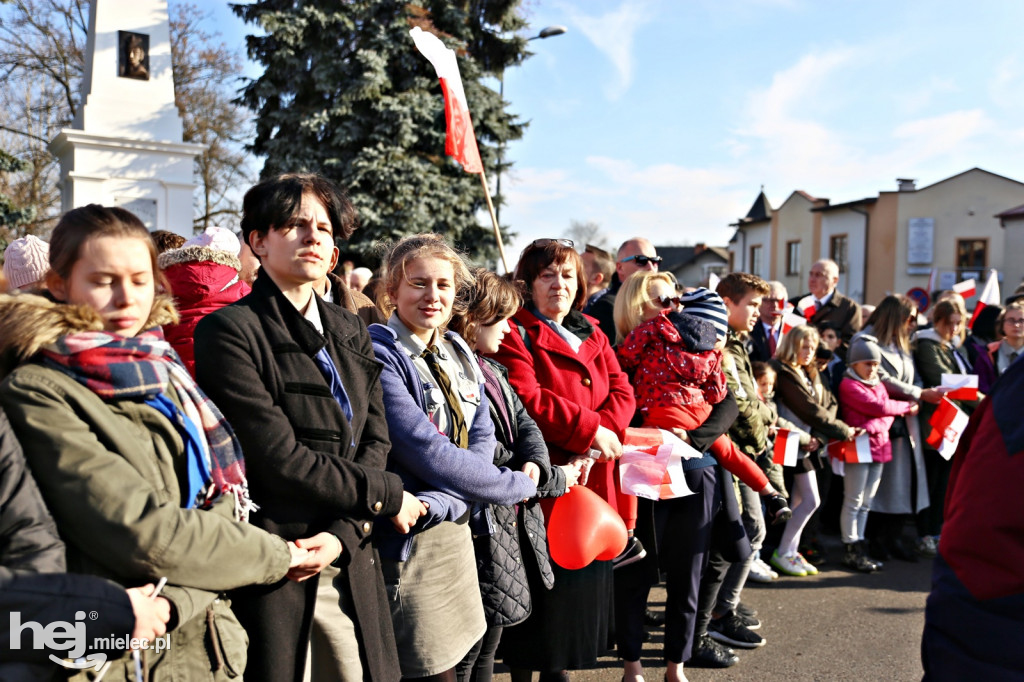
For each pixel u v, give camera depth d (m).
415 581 2.12
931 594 1.87
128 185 10.45
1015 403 1.72
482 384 2.47
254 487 1.73
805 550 5.20
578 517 2.63
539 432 2.62
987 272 28.02
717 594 3.58
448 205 15.60
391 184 15.05
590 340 3.06
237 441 1.64
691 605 3.15
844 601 4.45
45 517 1.31
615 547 2.68
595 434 2.74
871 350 5.00
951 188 28.30
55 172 19.25
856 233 29.58
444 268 2.30
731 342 3.80
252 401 1.68
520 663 2.66
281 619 1.68
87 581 1.31
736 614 3.88
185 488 1.53
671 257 47.09
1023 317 5.91
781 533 5.12
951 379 5.27
